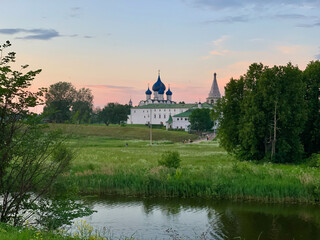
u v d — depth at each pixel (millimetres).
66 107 150750
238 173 32969
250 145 48094
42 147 13609
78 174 32875
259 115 44625
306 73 50625
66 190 14625
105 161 45812
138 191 30109
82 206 14867
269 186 28469
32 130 13648
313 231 20750
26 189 13570
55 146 14000
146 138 126312
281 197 27453
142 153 62812
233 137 49469
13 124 13266
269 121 46594
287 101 45531
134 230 20578
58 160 14125
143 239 18953
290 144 46844
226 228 21438
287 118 45656
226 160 50938
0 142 13211
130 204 26797
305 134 50562
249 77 48844
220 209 25484
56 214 13914
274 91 45375
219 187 28984
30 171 13758
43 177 13938
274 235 20219
